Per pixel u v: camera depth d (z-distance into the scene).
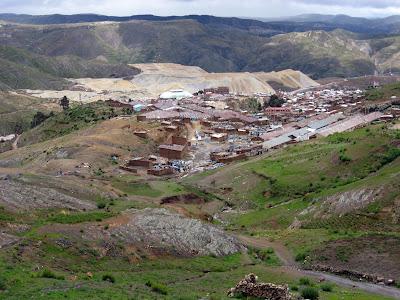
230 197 150.50
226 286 63.50
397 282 69.81
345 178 134.38
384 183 101.75
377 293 65.69
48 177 128.38
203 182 168.38
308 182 139.62
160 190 150.62
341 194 108.50
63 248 67.56
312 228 101.88
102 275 60.88
